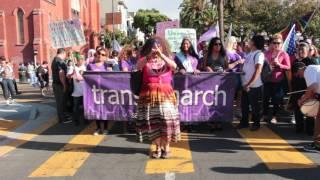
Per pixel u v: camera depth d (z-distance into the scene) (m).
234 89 8.46
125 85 8.49
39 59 44.56
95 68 9.13
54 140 8.42
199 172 5.93
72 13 55.28
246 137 8.13
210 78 8.42
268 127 9.06
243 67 8.55
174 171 6.00
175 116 6.62
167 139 6.58
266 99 9.46
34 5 44.72
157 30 14.35
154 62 6.48
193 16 47.66
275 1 54.00
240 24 49.34
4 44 44.91
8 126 10.24
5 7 44.97
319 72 6.75
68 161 6.75
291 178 5.59
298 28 14.05
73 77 9.88
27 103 15.08
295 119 8.55
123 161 6.63
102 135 8.70
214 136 8.27
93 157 6.95
